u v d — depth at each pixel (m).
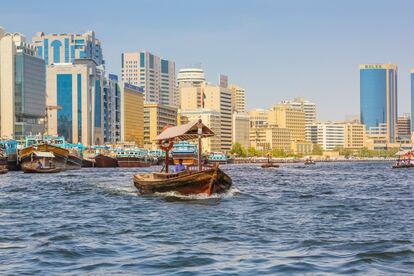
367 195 87.69
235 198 76.38
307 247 40.50
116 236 45.84
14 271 33.66
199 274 32.47
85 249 40.03
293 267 33.94
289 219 55.81
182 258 36.66
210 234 46.44
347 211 63.53
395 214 60.81
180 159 80.19
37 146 181.62
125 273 33.00
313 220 55.22
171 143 82.50
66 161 195.88
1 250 39.97
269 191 94.69
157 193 77.31
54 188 99.69
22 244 42.34
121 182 117.00
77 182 117.88
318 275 32.16
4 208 67.62
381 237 44.84
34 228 50.53
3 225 52.59
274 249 39.84
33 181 122.50
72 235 46.28
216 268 33.88
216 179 72.94
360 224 52.50
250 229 49.09
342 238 44.31
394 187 108.69
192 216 57.69
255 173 184.00
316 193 90.81
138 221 54.50
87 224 52.81
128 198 77.81
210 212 61.00
